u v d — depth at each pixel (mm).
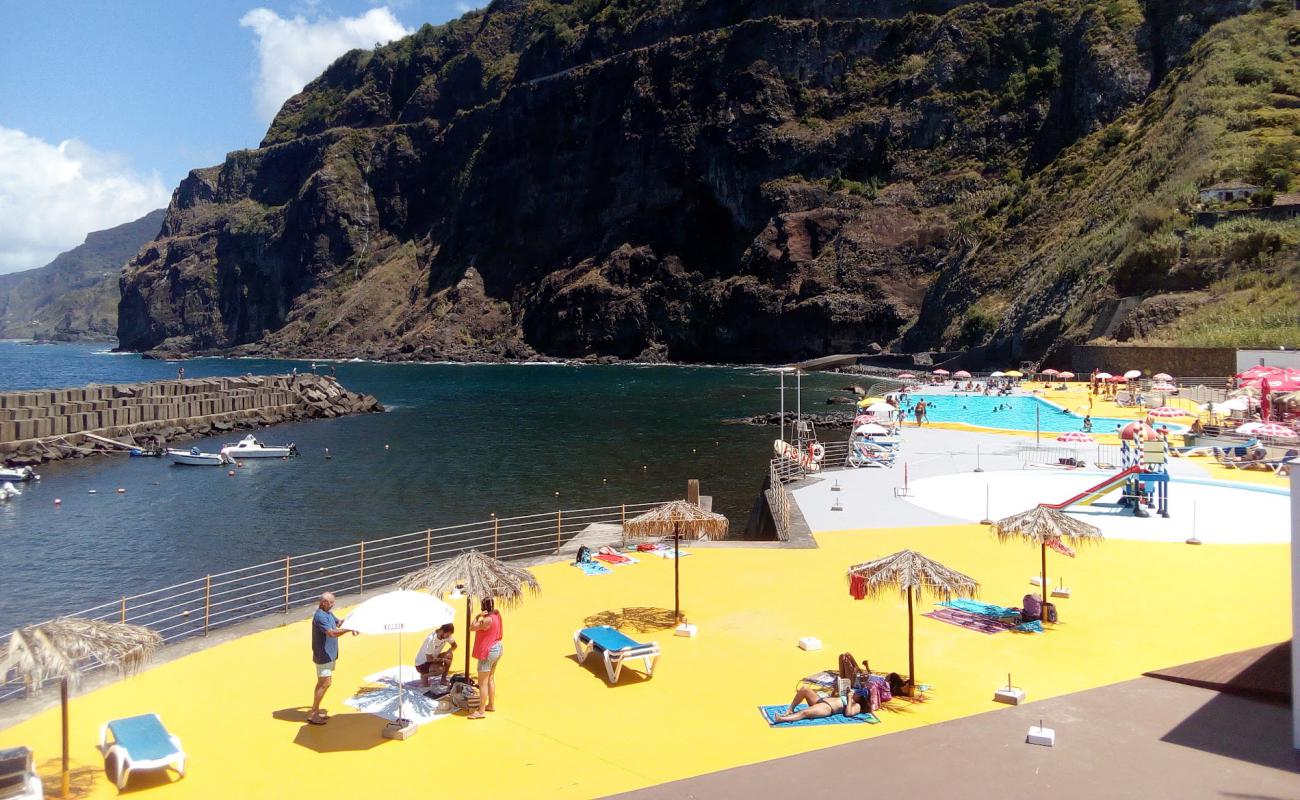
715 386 124125
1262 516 27344
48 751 11734
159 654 15656
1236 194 92125
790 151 180750
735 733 12266
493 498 49188
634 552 23281
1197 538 23938
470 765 11344
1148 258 90875
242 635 16797
